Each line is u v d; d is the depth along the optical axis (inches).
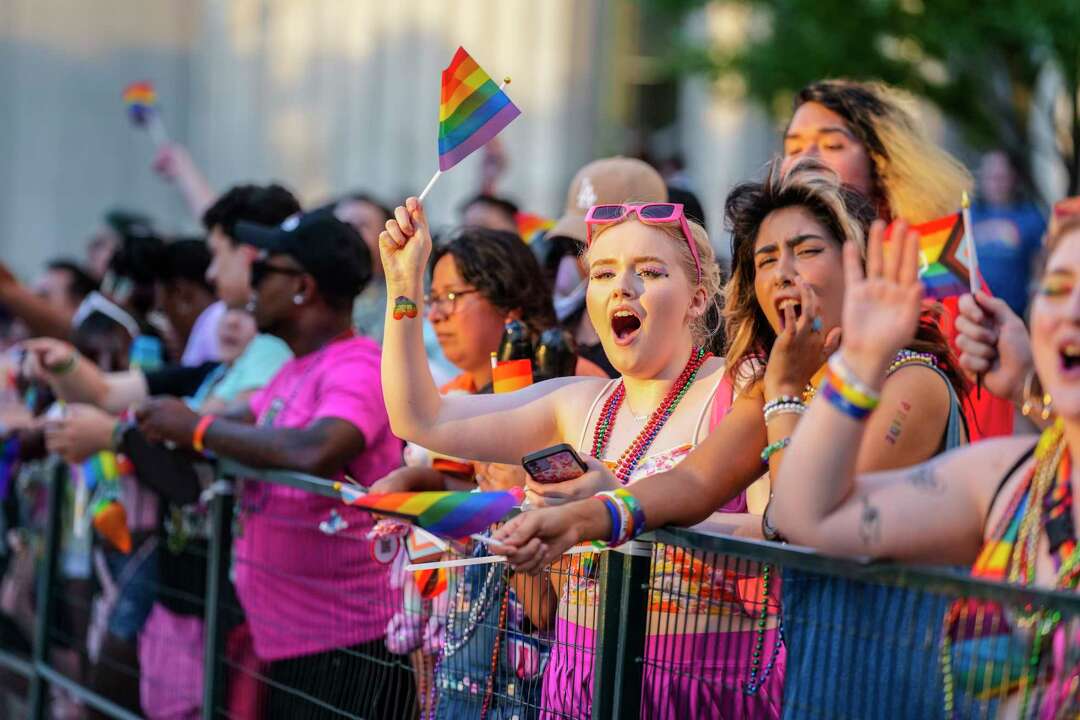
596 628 245.1
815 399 201.3
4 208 1268.5
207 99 1284.4
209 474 390.0
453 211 1154.0
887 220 329.1
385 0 1219.9
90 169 1273.4
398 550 295.7
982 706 192.1
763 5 868.6
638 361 264.7
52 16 1266.0
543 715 260.8
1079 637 180.9
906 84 828.0
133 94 665.6
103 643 439.2
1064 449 192.1
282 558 346.6
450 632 284.4
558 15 1169.4
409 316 268.2
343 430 344.8
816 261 240.8
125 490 429.1
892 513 198.2
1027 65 816.9
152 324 557.0
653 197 384.8
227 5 1268.5
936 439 233.0
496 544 221.6
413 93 1213.1
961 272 246.4
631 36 1163.9
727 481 237.9
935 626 200.1
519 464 281.3
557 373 318.3
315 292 371.9
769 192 248.8
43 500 498.0
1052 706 183.6
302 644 337.7
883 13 798.5
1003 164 735.1
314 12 1240.8
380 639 311.7
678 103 1154.0
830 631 214.2
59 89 1266.0
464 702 280.5
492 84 260.8
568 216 392.8
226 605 371.6
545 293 346.0
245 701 362.6
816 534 200.1
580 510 226.2
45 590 474.3
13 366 532.4
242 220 445.4
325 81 1238.3
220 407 422.9
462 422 273.9
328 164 1237.1
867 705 208.1
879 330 195.2
